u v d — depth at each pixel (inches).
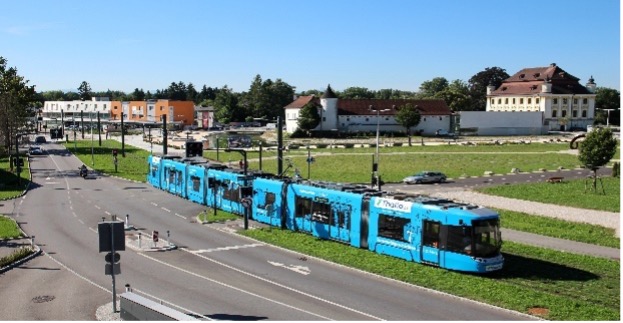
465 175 2856.8
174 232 1582.2
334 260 1253.1
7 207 2005.4
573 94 6633.9
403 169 3127.5
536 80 6875.0
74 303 987.3
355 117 5959.6
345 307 963.3
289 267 1216.2
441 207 1190.3
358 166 3289.9
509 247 1374.3
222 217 1776.6
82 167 2923.2
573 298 1004.6
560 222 1668.3
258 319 906.7
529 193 2208.4
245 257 1304.1
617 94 7775.6
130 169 3270.2
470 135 5949.8
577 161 3467.0
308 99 6087.6
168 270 1202.6
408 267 1181.7
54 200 2167.8
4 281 1124.5
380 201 1305.4
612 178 2637.8
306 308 959.0
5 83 4254.4
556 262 1249.4
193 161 2298.2
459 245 1142.3
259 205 1707.7
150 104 7431.1
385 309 951.0
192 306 971.9
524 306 946.7
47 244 1443.2
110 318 904.9
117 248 931.3
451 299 997.8
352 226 1371.8
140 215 1846.7
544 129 6151.6
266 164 3412.9
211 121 7263.8
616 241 1445.6
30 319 902.4
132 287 1083.3
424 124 6058.1
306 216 1519.4
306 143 4938.5
